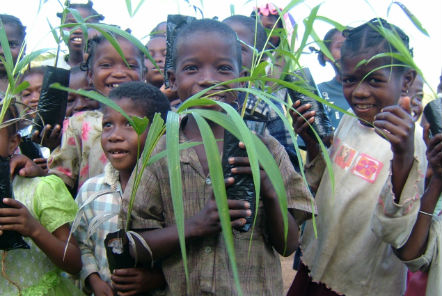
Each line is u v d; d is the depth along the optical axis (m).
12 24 3.38
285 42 2.08
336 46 3.61
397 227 1.89
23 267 2.10
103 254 2.24
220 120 1.26
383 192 1.91
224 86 1.83
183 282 1.79
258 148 1.24
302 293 2.40
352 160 2.20
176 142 1.21
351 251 2.17
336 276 2.21
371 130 2.20
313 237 2.31
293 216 1.90
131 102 2.19
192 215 1.80
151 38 3.73
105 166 2.37
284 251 1.80
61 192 2.19
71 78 3.09
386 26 2.15
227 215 1.15
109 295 2.19
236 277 1.10
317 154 2.23
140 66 2.92
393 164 1.85
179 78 1.88
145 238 1.77
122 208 1.86
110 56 2.81
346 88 2.17
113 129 2.18
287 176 1.85
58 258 2.06
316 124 2.13
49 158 2.71
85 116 2.73
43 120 2.42
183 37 1.88
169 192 1.84
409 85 2.24
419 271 2.11
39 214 2.12
